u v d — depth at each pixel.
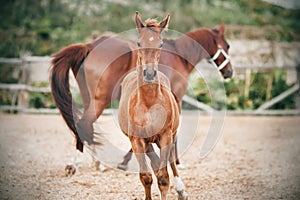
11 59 13.84
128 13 16.27
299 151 8.52
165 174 4.63
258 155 8.15
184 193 5.25
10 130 10.10
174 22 16.14
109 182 6.16
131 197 5.52
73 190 5.78
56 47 15.09
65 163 7.27
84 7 16.23
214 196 5.59
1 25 15.62
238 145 9.02
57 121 11.41
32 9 16.08
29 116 12.19
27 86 12.88
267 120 12.16
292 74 13.84
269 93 13.43
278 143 9.25
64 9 16.16
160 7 16.47
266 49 15.16
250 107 13.37
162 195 4.61
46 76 13.47
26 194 5.59
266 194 5.71
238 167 7.21
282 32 15.77
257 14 16.80
